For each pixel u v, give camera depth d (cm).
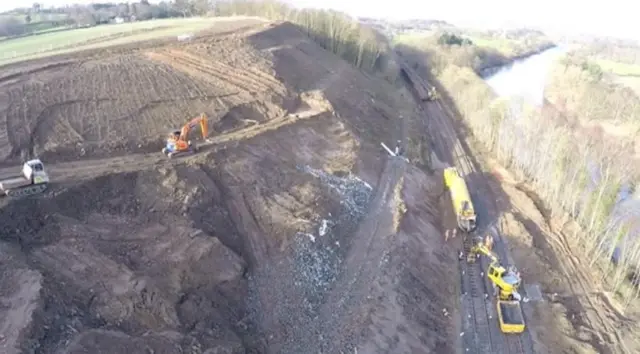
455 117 8050
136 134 4441
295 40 7681
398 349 3416
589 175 5225
